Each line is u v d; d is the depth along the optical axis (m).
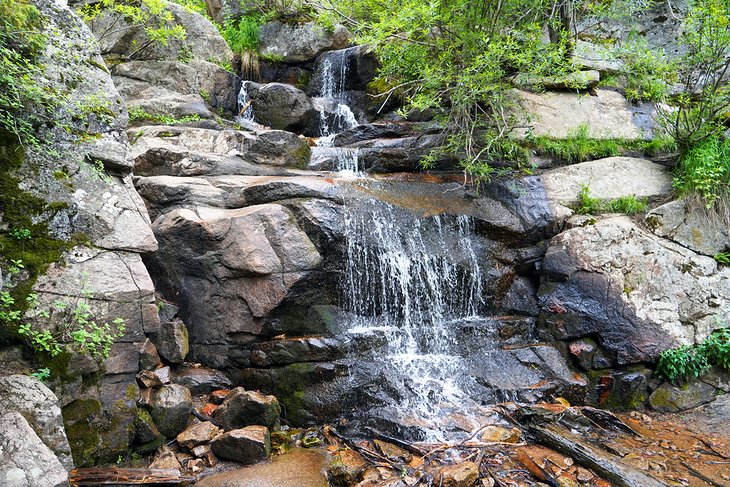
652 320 6.05
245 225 5.48
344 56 10.41
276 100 9.32
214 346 5.46
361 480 4.11
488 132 7.41
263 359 5.20
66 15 4.72
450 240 6.43
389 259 5.92
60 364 4.05
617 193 7.18
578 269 6.34
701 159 6.82
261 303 5.34
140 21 8.20
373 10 7.68
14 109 4.18
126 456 4.32
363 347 5.34
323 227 5.61
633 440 4.97
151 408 4.55
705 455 4.73
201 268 5.53
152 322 4.64
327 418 4.93
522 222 6.85
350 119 9.73
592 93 8.19
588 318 6.14
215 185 6.09
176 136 6.78
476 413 4.99
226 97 9.01
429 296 6.13
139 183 6.02
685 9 9.73
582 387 5.66
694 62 7.11
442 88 7.38
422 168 7.59
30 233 4.14
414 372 5.32
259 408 4.69
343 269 5.69
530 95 7.95
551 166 7.57
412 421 4.72
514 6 7.32
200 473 4.23
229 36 11.41
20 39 4.30
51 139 4.38
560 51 6.94
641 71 8.00
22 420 3.40
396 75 8.57
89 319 4.26
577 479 4.19
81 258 4.33
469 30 7.09
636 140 7.85
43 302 4.06
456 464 4.20
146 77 8.29
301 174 6.93
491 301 6.48
